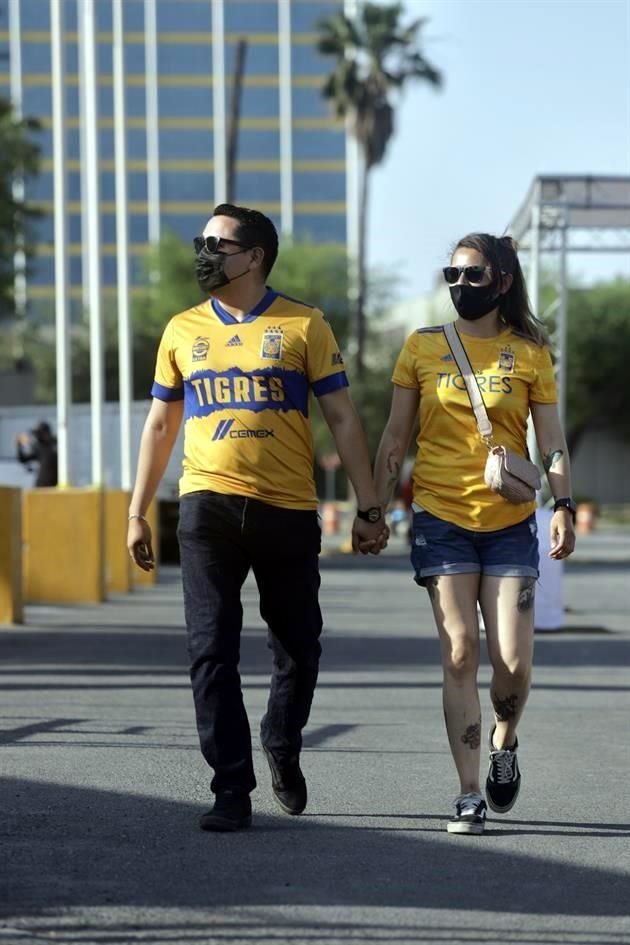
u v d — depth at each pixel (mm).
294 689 15422
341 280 160750
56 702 24438
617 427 174625
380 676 28734
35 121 102562
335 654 32906
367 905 12148
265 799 16625
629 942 11266
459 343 15305
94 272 51781
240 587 15273
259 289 15141
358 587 58000
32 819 15328
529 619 15164
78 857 13688
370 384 151625
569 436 174500
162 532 72250
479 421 15039
